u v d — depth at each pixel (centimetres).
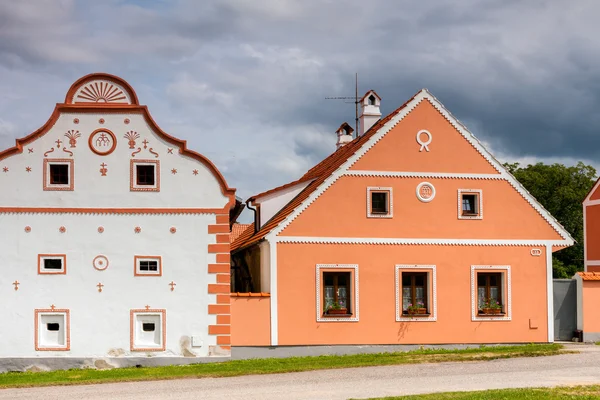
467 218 3006
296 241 2856
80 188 2684
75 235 2672
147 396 1970
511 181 3056
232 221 3269
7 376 2462
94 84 2709
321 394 1934
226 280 2703
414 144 2988
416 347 2920
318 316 2848
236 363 2572
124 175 2697
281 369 2408
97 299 2662
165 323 2677
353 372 2344
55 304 2650
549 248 3066
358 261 2902
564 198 6241
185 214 2708
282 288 2828
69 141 2691
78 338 2648
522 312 3025
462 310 2975
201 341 2683
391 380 2164
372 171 2941
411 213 2962
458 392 1906
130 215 2692
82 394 2042
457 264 2984
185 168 2719
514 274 3031
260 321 2797
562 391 1894
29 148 2680
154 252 2691
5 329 2638
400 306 2927
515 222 3048
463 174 3016
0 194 2662
